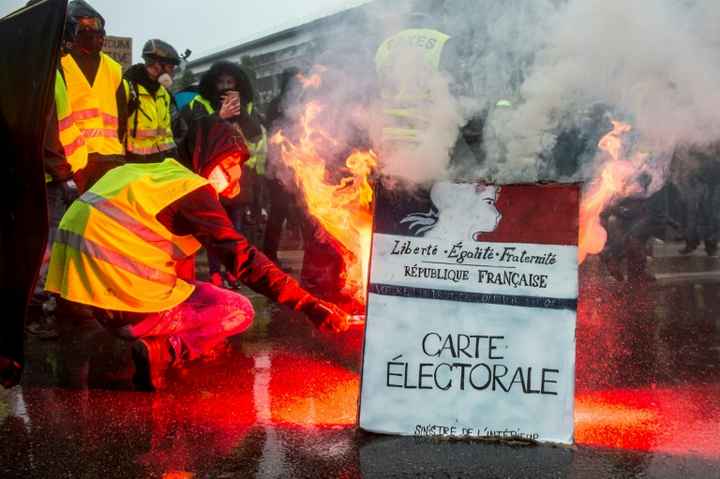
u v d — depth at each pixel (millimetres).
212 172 3951
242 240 3625
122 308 3811
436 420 3137
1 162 3250
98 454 3051
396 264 3176
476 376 3135
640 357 4668
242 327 4199
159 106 6973
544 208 3143
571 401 3096
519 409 3113
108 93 6180
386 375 3158
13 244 3311
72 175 5371
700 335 5293
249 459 2975
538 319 3131
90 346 4852
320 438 3178
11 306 3354
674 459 2969
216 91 7301
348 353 4723
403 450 3025
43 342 4965
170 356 3930
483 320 3146
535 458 2957
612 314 6066
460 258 3162
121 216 3754
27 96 3197
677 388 3992
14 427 3367
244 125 7703
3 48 3244
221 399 3750
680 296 6918
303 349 4816
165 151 7012
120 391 3898
